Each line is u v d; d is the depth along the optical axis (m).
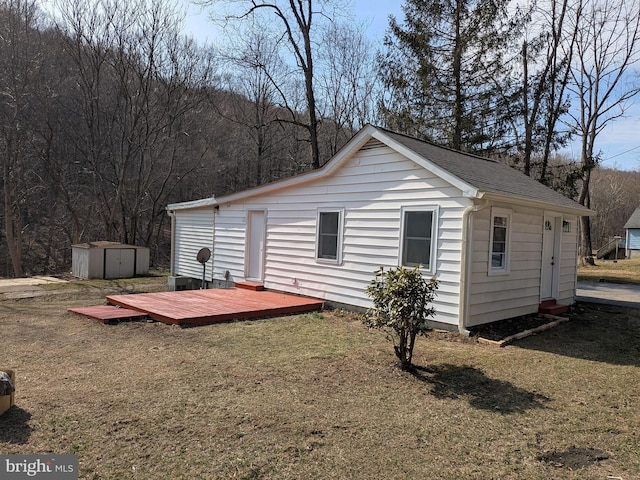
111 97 23.47
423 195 7.74
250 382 4.71
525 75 17.00
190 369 5.07
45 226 26.72
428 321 7.64
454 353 6.15
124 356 5.55
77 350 5.81
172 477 2.86
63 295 11.85
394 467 3.10
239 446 3.30
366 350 6.12
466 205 7.11
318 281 9.77
